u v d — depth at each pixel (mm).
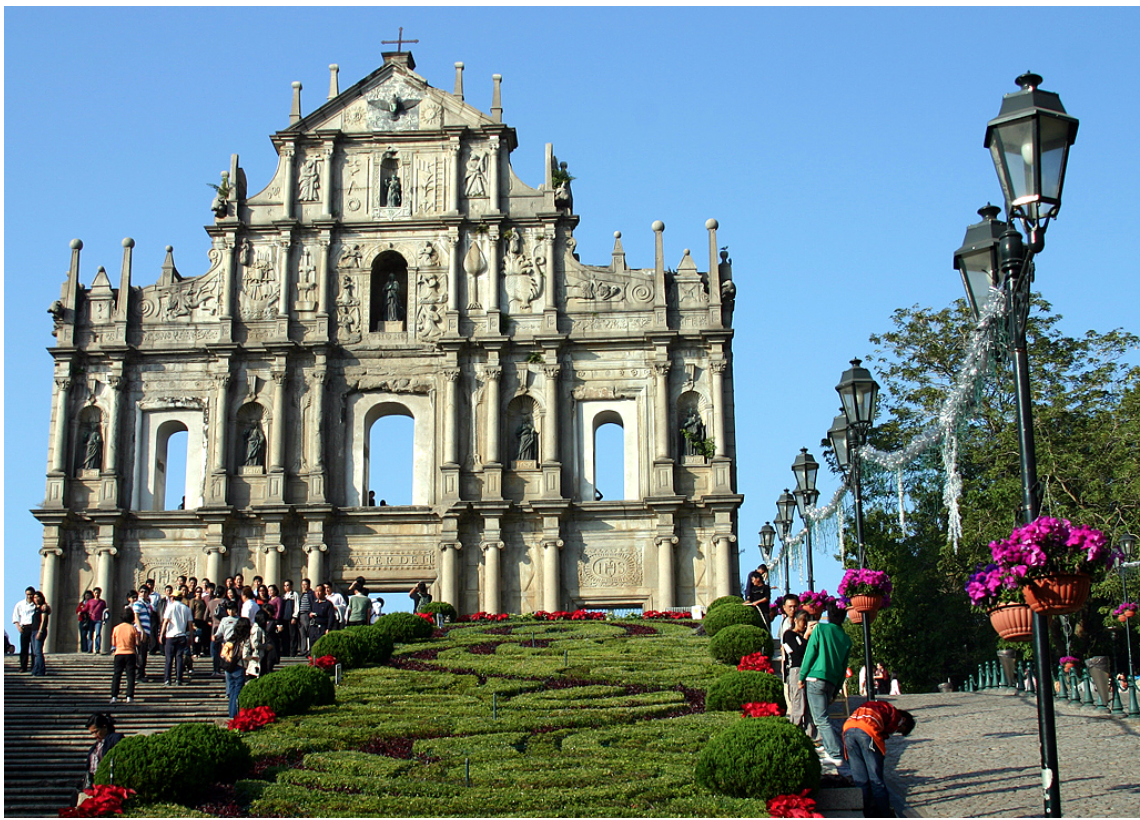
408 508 63812
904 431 70312
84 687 40906
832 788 22516
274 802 23109
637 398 65438
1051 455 58781
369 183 68250
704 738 27688
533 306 66438
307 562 63344
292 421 65625
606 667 38719
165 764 23766
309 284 67062
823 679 25000
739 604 46438
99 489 64500
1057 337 68500
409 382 66000
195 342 66312
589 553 63562
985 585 19547
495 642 46250
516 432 65312
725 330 65000
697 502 63125
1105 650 64188
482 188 68000
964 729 32094
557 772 24672
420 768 25812
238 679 34781
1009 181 19125
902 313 74375
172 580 63656
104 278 67188
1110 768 25609
